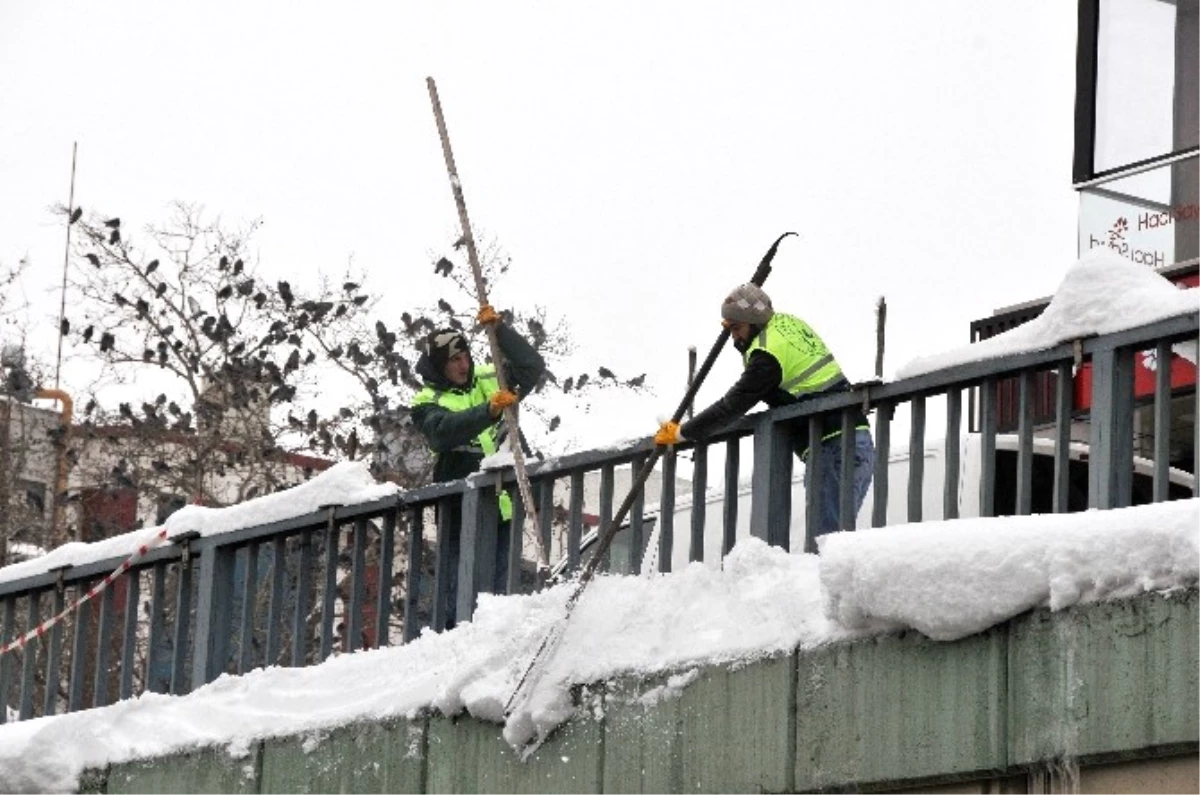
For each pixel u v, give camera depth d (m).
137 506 45.78
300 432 43.59
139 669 39.72
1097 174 34.06
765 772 16.47
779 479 18.30
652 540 24.86
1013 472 23.06
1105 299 15.84
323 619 21.81
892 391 17.28
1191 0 33.47
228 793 21.28
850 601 15.77
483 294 22.48
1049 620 14.72
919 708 15.45
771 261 19.11
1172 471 23.66
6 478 48.06
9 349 47.88
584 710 18.02
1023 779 14.89
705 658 17.14
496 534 20.83
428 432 22.69
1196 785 13.95
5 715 25.44
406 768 19.48
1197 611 13.91
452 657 19.34
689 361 21.67
